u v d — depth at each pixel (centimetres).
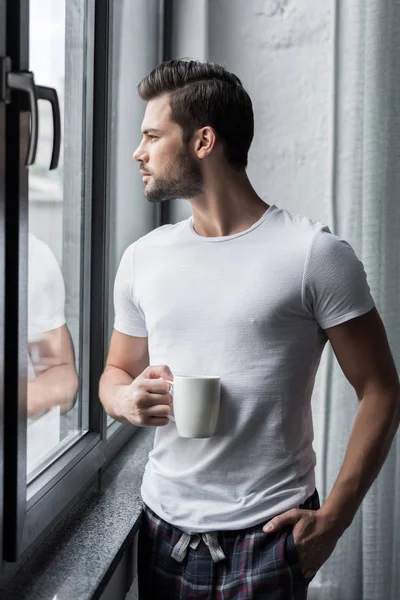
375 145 191
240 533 123
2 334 91
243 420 122
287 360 122
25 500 99
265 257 123
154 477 131
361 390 127
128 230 191
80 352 148
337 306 121
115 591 136
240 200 129
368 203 192
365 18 191
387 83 191
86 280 147
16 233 92
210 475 124
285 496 123
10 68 87
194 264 127
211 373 123
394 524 196
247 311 121
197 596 124
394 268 193
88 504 140
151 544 131
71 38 133
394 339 194
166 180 129
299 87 215
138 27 192
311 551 120
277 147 216
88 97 143
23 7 91
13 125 90
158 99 130
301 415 126
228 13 214
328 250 121
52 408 128
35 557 114
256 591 119
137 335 143
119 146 177
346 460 126
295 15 213
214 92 126
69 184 135
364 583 196
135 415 123
